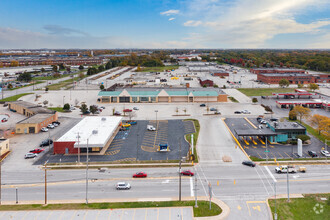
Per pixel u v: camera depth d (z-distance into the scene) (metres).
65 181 62.38
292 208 50.47
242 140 91.69
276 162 72.38
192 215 47.81
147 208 50.22
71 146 80.38
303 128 89.69
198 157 76.81
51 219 46.81
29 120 105.81
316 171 66.75
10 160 75.31
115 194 56.09
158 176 64.88
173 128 106.38
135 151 81.88
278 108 143.00
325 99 159.25
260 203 52.25
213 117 123.56
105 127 97.62
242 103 155.12
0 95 177.00
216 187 58.84
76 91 193.38
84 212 48.91
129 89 172.62
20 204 52.06
